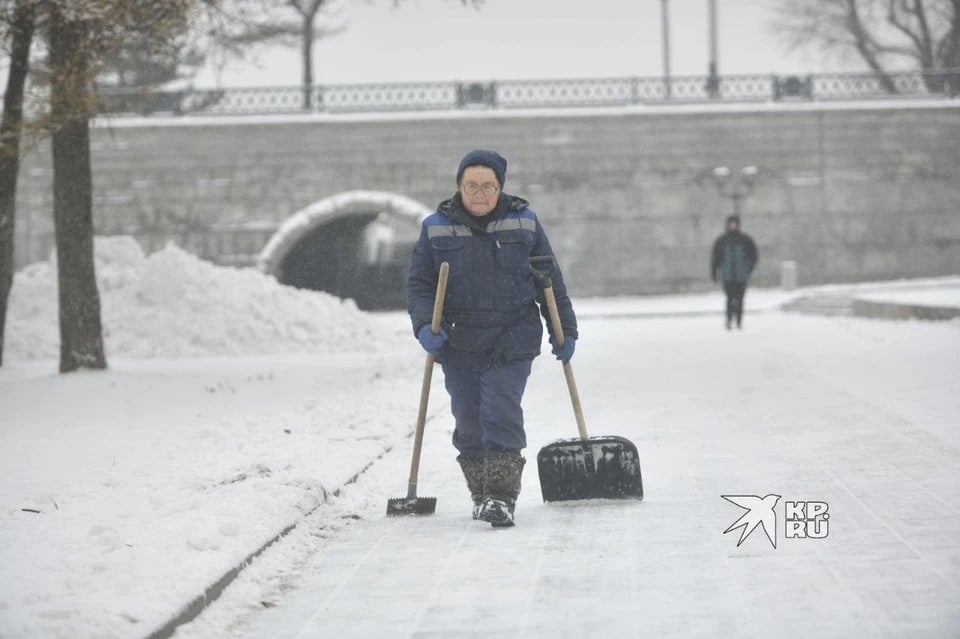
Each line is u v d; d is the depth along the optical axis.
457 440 18.50
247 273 63.12
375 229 150.75
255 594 14.02
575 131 116.38
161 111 114.75
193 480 19.94
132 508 17.77
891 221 117.88
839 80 119.75
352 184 114.75
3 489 20.55
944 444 23.20
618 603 13.20
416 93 119.31
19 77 43.53
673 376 39.50
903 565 14.32
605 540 16.28
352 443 25.39
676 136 116.62
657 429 27.44
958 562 14.37
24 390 38.22
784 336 57.19
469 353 18.02
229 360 55.34
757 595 13.30
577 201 116.00
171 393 37.50
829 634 11.80
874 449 23.11
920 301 66.88
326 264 126.69
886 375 35.84
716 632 12.00
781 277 115.19
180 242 113.69
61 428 29.84
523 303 18.03
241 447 25.09
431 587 14.22
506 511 17.33
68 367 44.28
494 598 13.61
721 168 115.00
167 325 58.75
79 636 11.38
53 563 14.05
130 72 110.56
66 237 44.09
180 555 14.55
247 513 16.83
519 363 18.11
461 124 115.38
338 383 39.88
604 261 115.81
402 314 101.06
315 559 15.88
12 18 39.69
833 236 117.44
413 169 115.00
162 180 113.88
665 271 116.00
